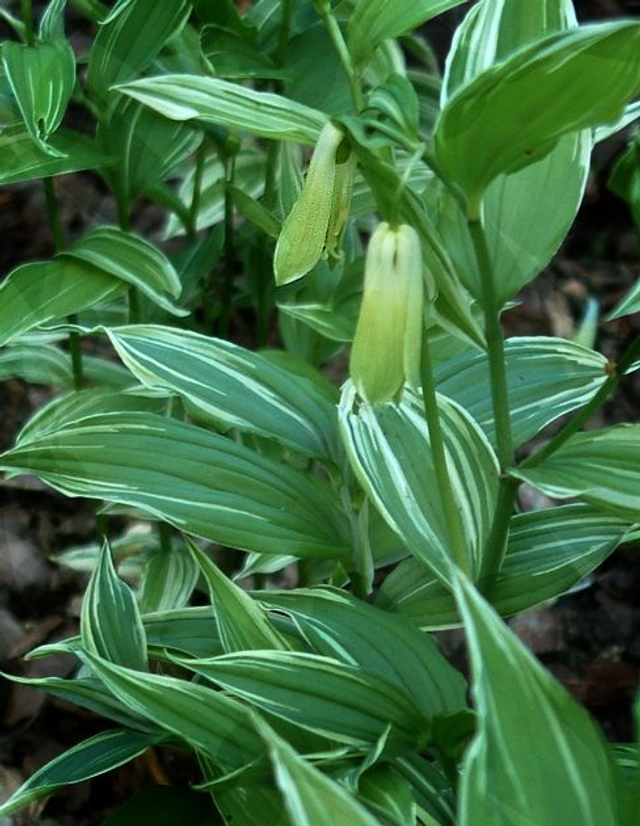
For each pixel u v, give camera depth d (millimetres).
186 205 655
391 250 422
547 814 400
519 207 467
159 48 547
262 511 491
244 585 637
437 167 437
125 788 598
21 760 614
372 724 462
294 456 583
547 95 410
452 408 490
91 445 492
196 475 492
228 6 557
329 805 393
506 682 406
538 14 468
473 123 418
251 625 484
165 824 511
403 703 465
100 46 544
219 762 467
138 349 515
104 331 524
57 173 544
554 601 643
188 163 668
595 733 406
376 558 532
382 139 422
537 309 758
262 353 537
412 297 424
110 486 489
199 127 570
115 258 551
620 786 405
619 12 879
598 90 410
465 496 484
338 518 500
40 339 601
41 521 688
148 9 540
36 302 541
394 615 487
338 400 526
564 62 404
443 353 556
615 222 800
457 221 470
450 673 477
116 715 518
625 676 626
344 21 584
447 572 471
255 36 567
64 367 620
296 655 466
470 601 408
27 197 827
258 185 644
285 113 439
